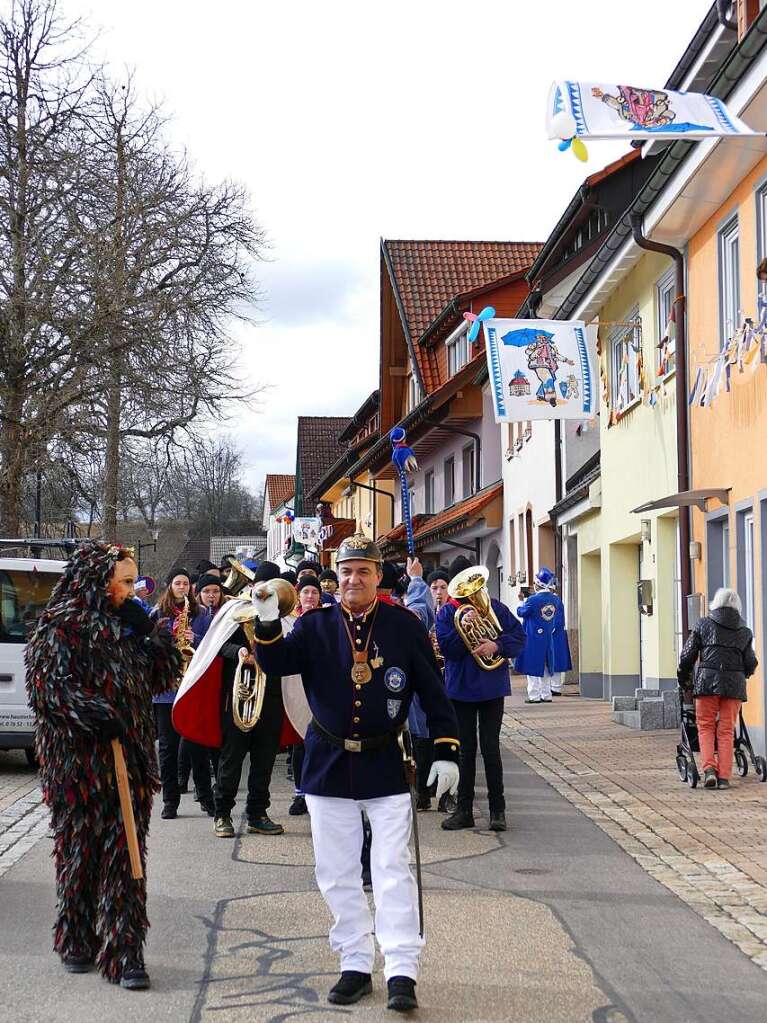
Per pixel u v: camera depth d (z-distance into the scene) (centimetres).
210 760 1124
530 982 596
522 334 1830
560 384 1825
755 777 1270
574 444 2636
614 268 1917
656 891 786
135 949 591
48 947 660
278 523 8550
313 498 6456
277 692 999
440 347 3719
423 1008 558
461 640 1007
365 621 596
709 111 1017
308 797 591
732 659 1197
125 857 596
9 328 2427
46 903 765
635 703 1898
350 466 5194
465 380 3297
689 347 1653
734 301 1523
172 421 2644
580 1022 539
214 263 2730
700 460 1609
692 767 1209
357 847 585
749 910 734
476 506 3259
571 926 700
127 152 2675
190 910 739
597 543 2331
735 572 1473
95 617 601
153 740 621
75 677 594
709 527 1576
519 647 1012
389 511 4816
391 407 4266
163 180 2709
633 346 1959
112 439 2630
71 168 2541
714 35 1520
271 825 1002
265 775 1002
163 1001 569
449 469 3850
